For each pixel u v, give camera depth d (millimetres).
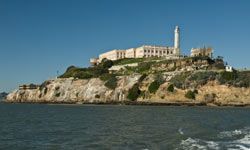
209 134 54031
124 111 146875
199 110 154125
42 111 157000
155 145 43062
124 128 68625
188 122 83062
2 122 89250
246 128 65750
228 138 48594
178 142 44938
